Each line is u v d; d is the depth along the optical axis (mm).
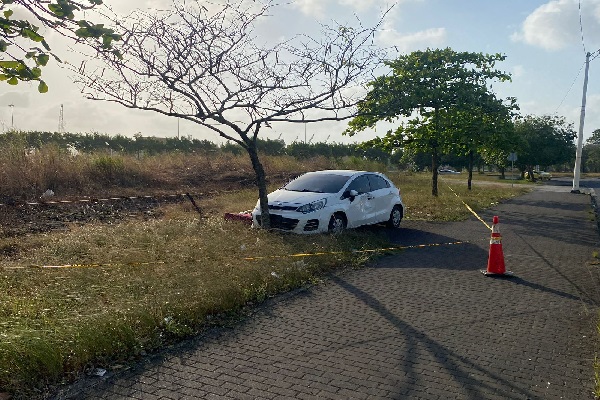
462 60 19969
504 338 5656
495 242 8453
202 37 8219
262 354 5191
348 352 5250
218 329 5879
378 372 4785
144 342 5344
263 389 4449
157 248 8891
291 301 6938
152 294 6414
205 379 4641
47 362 4590
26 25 3551
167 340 5512
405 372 4789
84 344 4957
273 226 11008
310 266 8352
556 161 55062
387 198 12992
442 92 18938
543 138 54125
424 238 11805
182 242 9305
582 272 8711
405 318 6293
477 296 7238
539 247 11016
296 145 35281
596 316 6414
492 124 19672
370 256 9523
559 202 23422
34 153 17219
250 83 8906
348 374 4742
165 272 7355
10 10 3660
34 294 6324
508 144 22641
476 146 20500
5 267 7398
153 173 20500
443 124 19562
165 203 16391
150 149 29812
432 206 17672
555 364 4992
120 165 19500
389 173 34188
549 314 6488
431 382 4590
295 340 5566
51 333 4984
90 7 3650
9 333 4809
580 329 5965
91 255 8508
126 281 6867
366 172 12945
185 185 20594
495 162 46812
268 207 10766
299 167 27172
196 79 8516
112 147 26547
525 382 4605
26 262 8008
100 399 4285
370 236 11062
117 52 4043
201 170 22922
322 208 11047
